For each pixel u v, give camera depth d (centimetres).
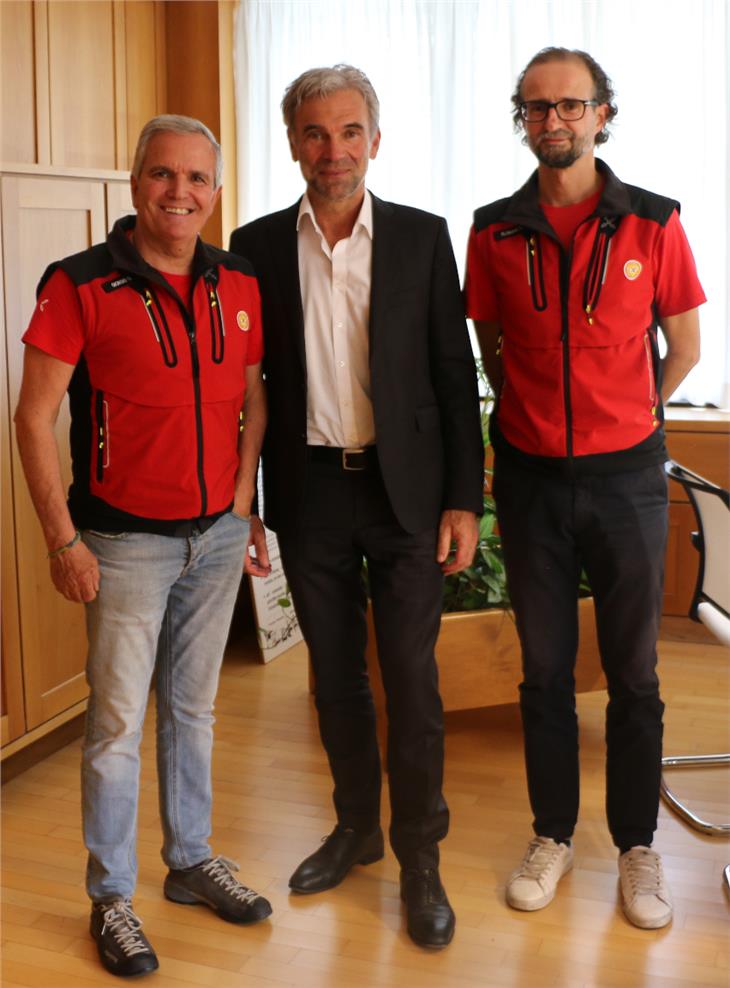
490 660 356
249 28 465
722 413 460
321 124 242
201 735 274
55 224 338
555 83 246
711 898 279
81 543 241
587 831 313
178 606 265
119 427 241
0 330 319
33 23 350
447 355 263
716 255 458
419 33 458
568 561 271
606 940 262
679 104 452
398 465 256
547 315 257
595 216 252
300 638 475
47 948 262
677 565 462
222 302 248
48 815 325
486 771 351
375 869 296
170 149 234
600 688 372
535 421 262
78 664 365
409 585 263
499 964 254
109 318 235
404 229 258
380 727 347
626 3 448
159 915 275
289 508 266
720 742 370
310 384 259
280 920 272
